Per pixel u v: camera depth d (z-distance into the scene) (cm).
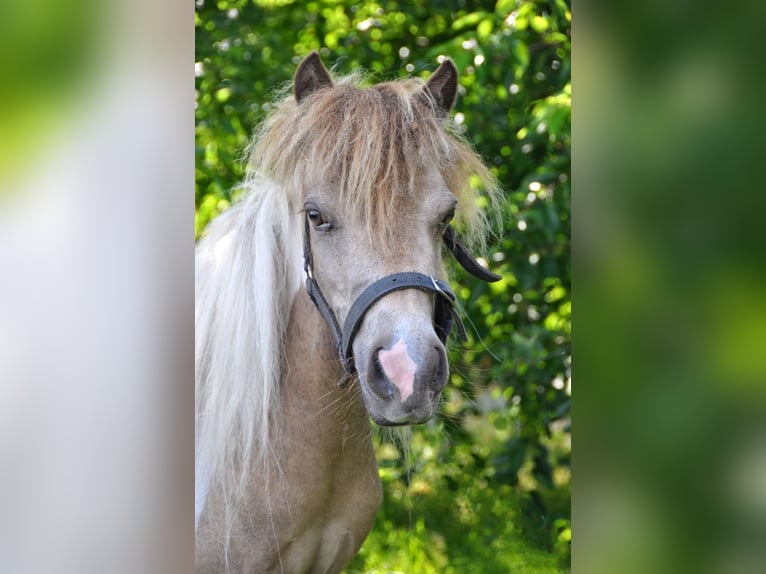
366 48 405
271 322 194
